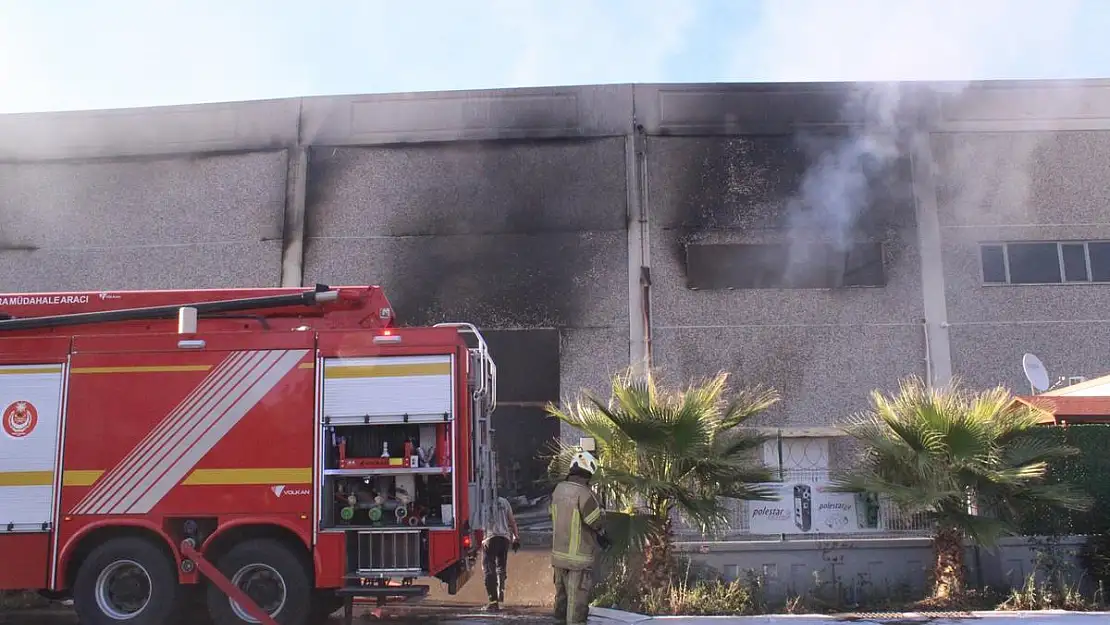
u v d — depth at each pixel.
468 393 8.04
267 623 7.20
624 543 8.19
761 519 9.13
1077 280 14.98
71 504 7.49
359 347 7.64
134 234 15.05
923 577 9.22
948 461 8.45
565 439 14.20
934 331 14.69
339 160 15.11
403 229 14.91
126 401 7.60
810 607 8.76
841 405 14.42
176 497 7.45
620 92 15.17
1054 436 9.31
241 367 7.61
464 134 15.09
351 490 7.59
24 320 8.45
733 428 9.50
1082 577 9.13
